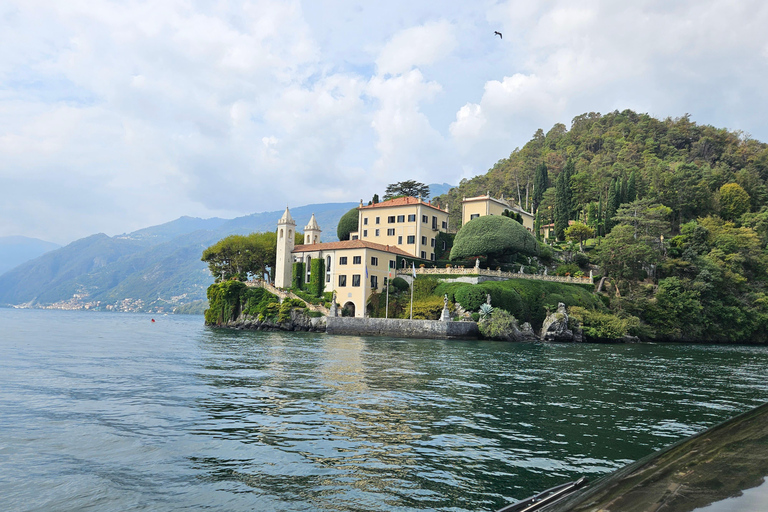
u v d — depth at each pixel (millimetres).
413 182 135750
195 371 31109
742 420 3746
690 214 145125
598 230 129375
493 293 75750
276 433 16547
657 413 21734
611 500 2934
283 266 97625
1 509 10438
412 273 82438
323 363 36406
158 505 10695
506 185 194750
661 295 93312
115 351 44594
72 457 13914
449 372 33219
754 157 197250
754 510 2264
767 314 98438
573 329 77500
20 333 72875
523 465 13789
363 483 12117
